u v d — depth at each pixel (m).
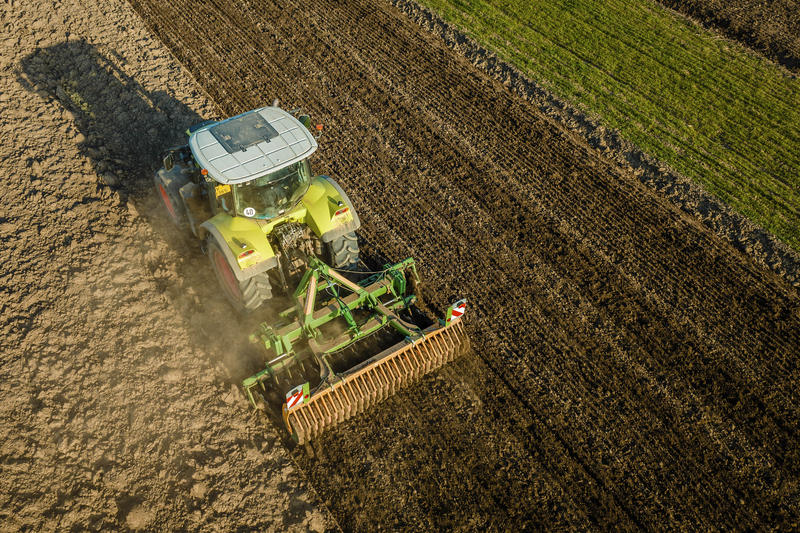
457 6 15.74
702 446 7.41
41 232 9.06
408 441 7.20
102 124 11.12
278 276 8.36
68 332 7.89
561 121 12.55
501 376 7.97
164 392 7.37
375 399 7.43
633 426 7.55
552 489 6.90
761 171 11.79
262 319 8.19
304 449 7.04
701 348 8.55
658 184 11.34
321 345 7.23
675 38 15.47
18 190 9.66
